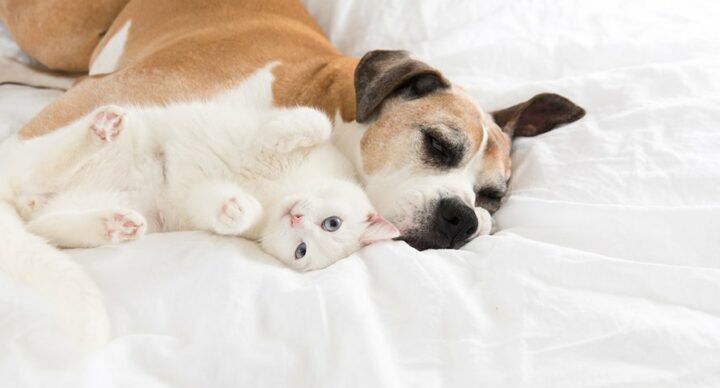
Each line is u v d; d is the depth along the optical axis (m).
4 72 1.23
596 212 0.90
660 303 0.81
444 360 0.76
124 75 1.02
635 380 0.74
